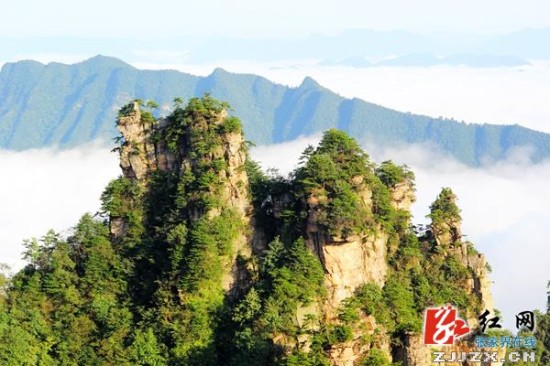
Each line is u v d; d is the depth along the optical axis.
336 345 106.00
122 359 113.62
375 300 111.56
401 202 124.06
